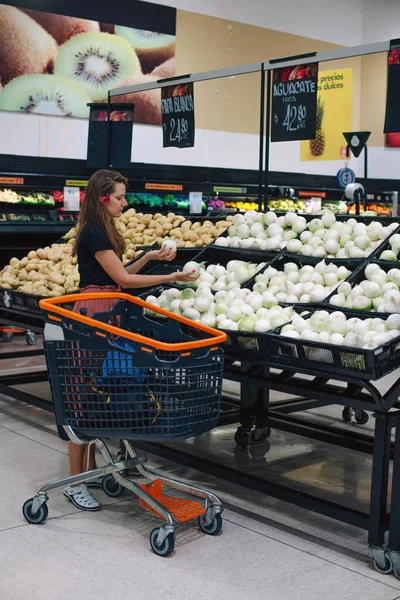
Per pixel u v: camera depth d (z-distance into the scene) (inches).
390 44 163.2
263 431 177.2
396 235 148.6
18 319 194.4
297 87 190.9
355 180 430.0
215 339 114.5
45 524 125.9
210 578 107.4
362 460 166.4
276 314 131.9
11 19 323.0
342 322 121.7
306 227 167.5
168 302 151.7
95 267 136.3
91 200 135.0
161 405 111.6
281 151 444.5
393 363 112.3
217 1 399.9
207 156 410.3
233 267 161.6
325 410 210.5
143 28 368.5
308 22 446.6
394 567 108.7
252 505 137.3
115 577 107.3
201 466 136.0
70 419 118.2
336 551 118.1
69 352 115.3
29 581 105.6
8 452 164.9
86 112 352.8
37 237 307.0
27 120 335.0
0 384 201.0
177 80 214.4
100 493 141.3
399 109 165.9
